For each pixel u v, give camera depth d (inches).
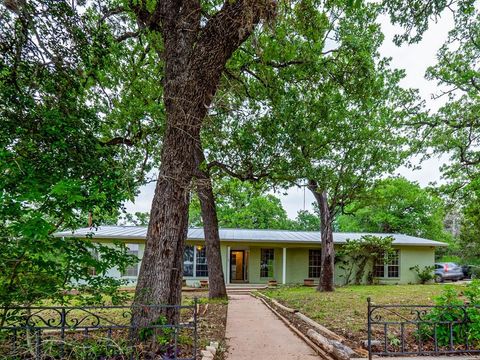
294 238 663.8
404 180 925.8
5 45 158.1
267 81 317.1
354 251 650.8
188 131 174.4
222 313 300.7
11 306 130.8
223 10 176.7
